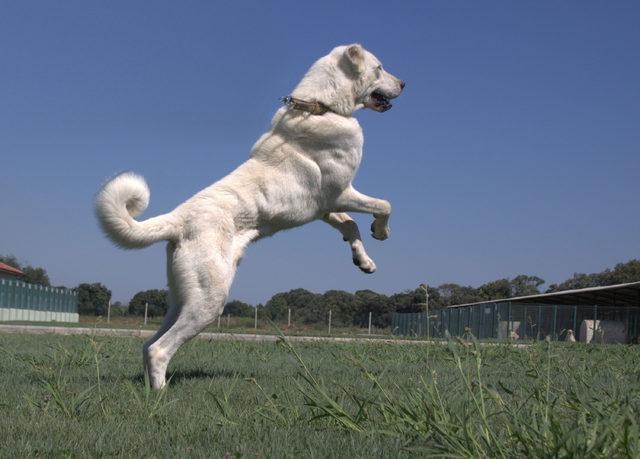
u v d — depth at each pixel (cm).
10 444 318
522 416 338
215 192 620
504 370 784
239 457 285
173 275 596
